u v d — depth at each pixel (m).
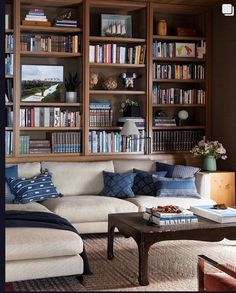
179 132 6.95
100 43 6.82
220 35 6.86
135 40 6.67
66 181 5.88
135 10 6.93
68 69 6.73
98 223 5.25
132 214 4.59
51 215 4.29
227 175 6.36
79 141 6.48
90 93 6.62
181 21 7.29
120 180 5.77
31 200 5.32
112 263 4.36
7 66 6.12
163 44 6.86
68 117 6.43
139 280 3.77
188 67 7.01
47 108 6.35
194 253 4.73
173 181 5.78
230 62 6.65
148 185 5.87
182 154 6.87
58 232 3.75
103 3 6.48
